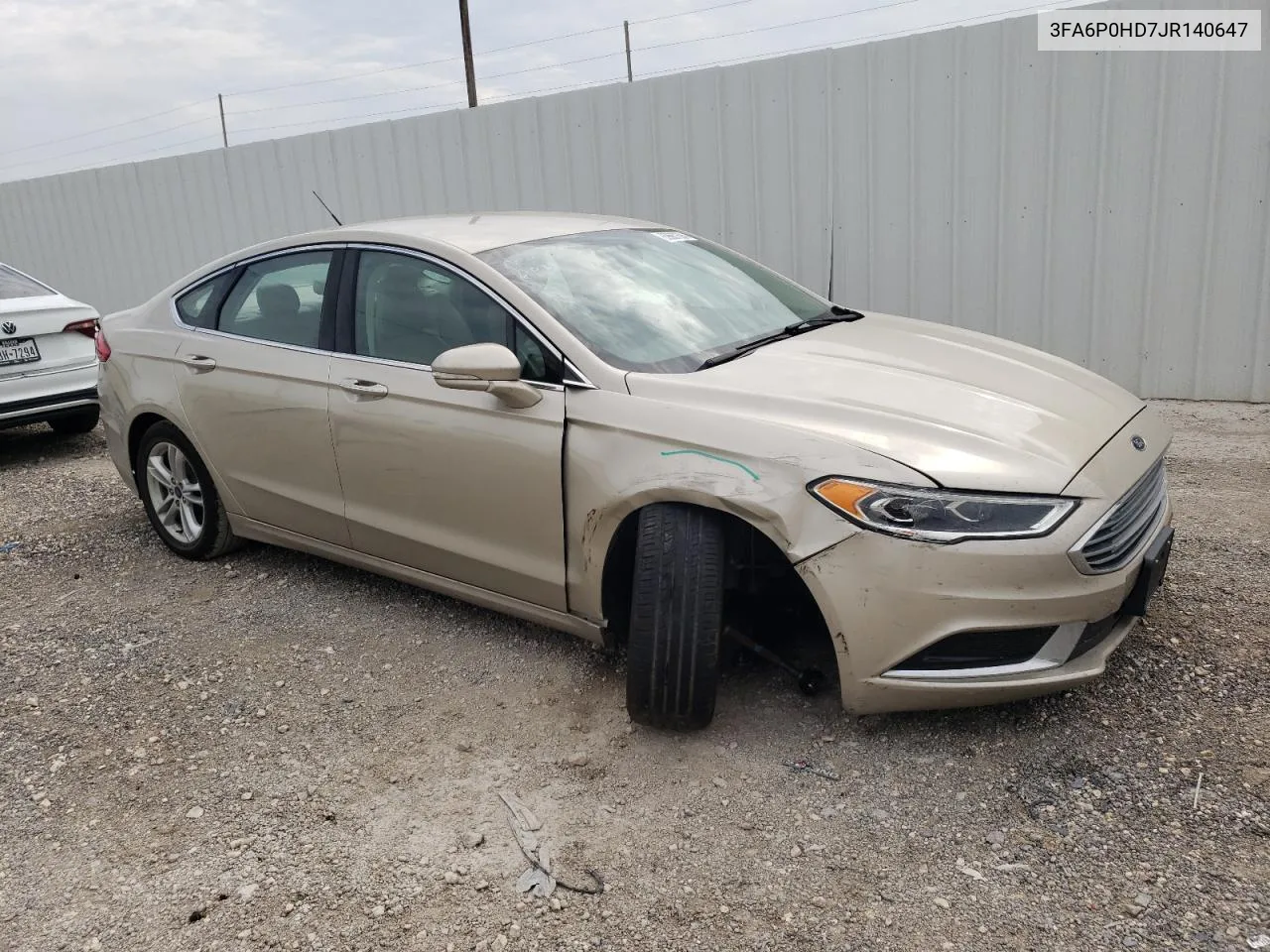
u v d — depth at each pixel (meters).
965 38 6.68
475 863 2.63
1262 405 6.49
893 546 2.69
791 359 3.35
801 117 7.33
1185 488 5.04
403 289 3.82
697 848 2.63
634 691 3.03
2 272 7.36
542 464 3.29
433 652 3.82
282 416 4.13
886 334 3.78
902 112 6.99
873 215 7.26
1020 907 2.34
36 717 3.53
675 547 2.95
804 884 2.47
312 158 10.02
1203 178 6.30
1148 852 2.47
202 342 4.53
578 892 2.50
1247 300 6.38
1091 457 2.91
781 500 2.80
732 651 3.48
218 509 4.73
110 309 12.55
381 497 3.86
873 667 2.79
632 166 8.12
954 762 2.89
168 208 11.44
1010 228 6.87
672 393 3.11
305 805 2.93
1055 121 6.57
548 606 3.46
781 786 2.84
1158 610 3.67
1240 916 2.25
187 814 2.92
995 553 2.65
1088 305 6.80
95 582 4.79
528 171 8.68
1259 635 3.44
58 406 7.17
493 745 3.17
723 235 7.85
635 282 3.78
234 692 3.62
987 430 2.88
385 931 2.40
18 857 2.78
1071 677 2.78
